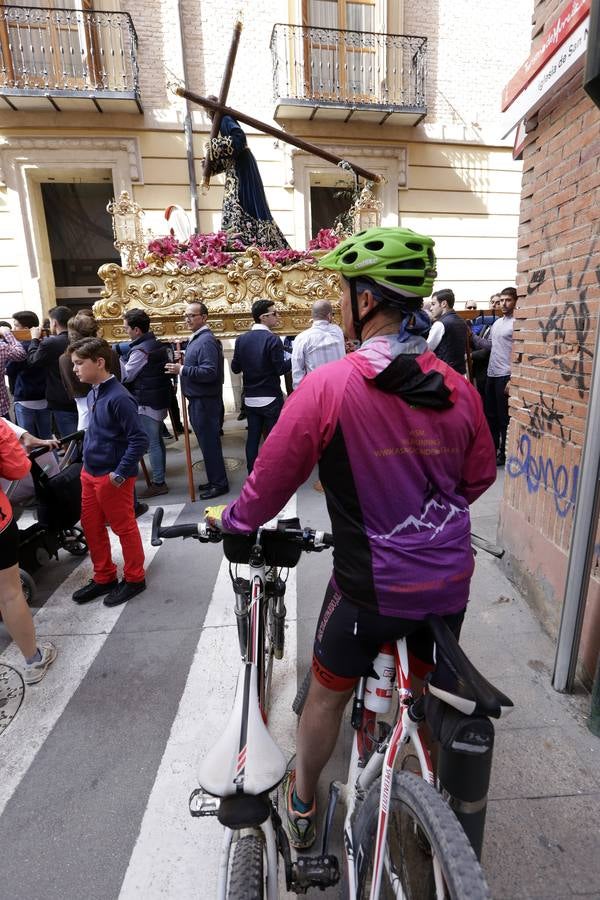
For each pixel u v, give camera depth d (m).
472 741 1.07
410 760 1.47
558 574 2.74
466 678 1.08
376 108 9.25
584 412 2.50
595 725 2.18
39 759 2.20
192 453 6.89
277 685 2.56
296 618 3.11
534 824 1.83
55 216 9.98
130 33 8.63
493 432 5.98
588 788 1.96
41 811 1.96
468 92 10.12
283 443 1.24
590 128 2.42
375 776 1.36
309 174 9.79
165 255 5.68
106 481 3.17
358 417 1.19
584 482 2.22
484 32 10.01
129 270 5.42
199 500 5.13
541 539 2.93
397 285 1.20
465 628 2.93
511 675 2.55
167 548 4.11
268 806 1.23
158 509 1.83
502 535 3.51
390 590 1.23
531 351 3.05
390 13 9.61
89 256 10.18
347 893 1.58
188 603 3.35
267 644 2.08
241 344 5.20
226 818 1.19
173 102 9.19
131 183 9.20
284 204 9.79
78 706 2.50
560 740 2.17
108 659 2.83
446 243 10.46
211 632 3.04
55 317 5.69
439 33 9.90
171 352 5.58
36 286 9.14
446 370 1.30
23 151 8.84
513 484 3.33
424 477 1.24
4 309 9.19
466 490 1.47
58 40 8.78
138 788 2.04
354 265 1.22
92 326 4.68
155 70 9.05
